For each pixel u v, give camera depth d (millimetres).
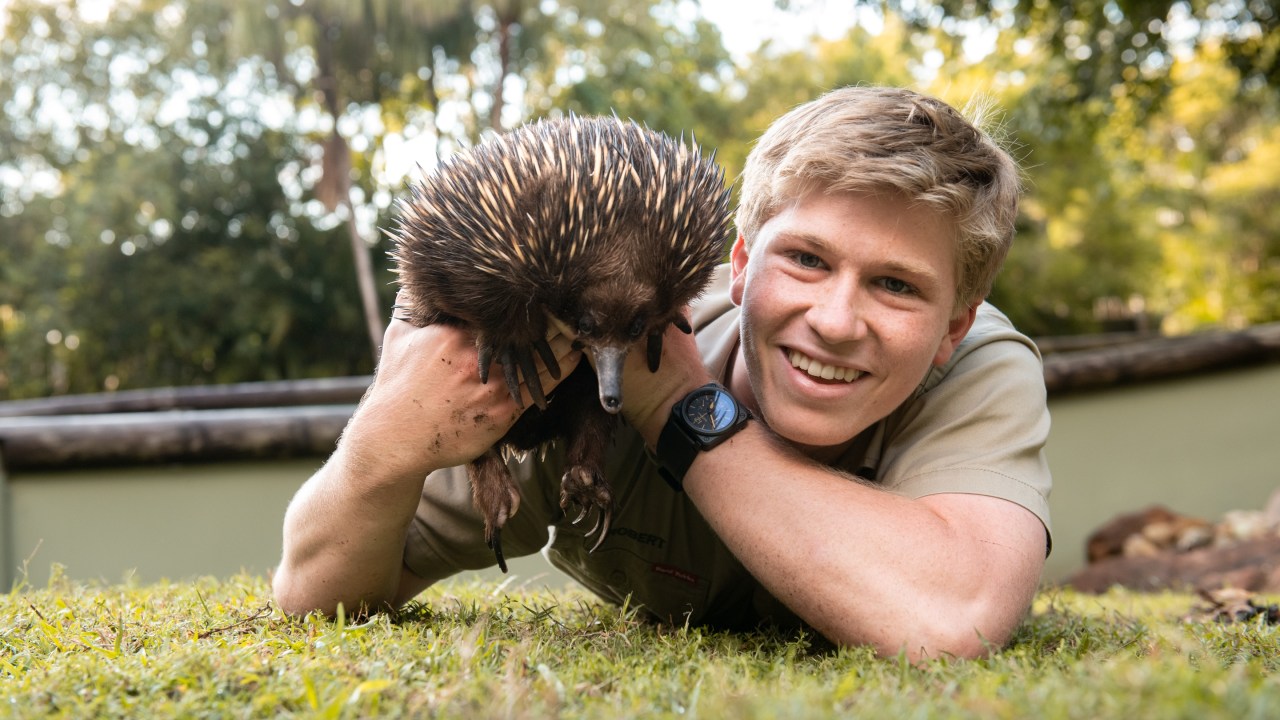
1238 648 1017
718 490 1046
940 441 1076
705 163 1141
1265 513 3551
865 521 1003
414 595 1276
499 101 8242
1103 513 3609
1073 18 5227
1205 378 3723
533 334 1062
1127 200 10781
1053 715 700
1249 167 10953
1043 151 9438
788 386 1041
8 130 9750
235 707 821
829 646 1109
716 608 1256
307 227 9883
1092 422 3615
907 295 1016
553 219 1039
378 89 8633
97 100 9797
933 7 5285
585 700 835
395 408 1047
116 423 2547
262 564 2658
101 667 902
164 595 1338
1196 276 12328
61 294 9453
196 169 9461
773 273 1033
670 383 1091
